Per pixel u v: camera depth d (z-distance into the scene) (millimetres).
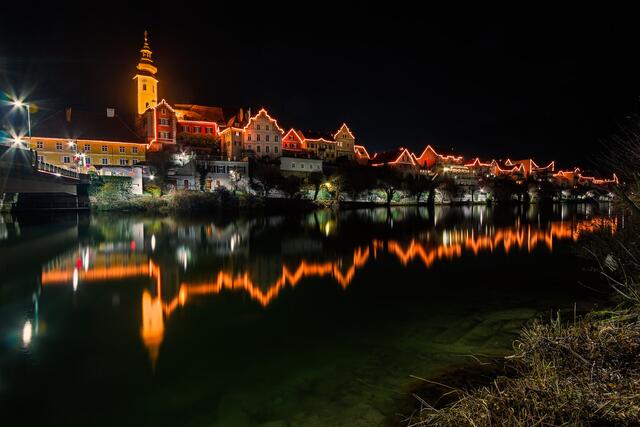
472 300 14641
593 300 14211
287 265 21875
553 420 5301
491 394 6305
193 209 57750
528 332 8898
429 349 9992
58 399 7922
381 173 87812
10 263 21859
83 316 13070
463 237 34062
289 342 10766
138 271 20156
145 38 90188
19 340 10961
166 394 8094
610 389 5887
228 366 9336
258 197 67438
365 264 22188
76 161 64250
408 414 7066
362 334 11281
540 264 21594
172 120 76938
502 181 116062
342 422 6914
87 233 34438
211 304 14477
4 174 35406
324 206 75500
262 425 6938
